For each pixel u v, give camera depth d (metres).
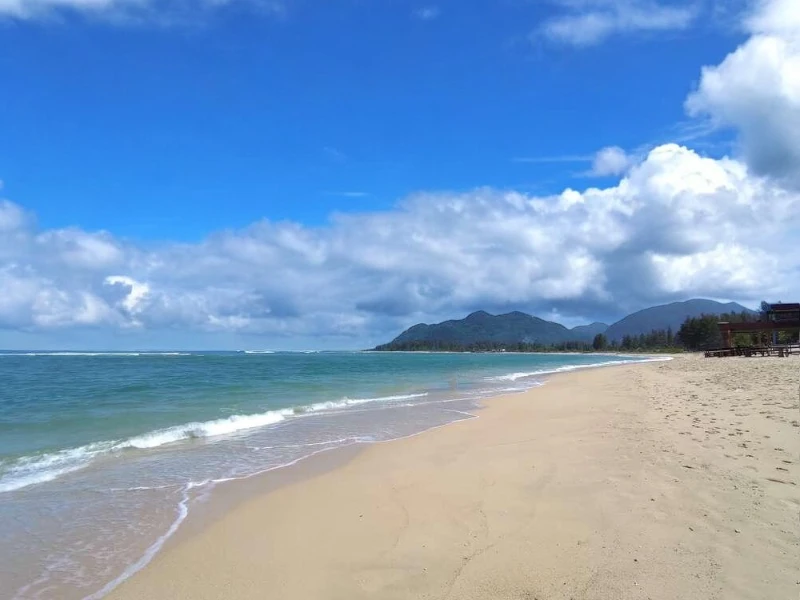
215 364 64.12
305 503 7.60
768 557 4.82
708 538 5.30
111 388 26.31
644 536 5.45
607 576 4.62
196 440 12.81
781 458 8.02
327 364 70.69
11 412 17.06
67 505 7.59
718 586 4.35
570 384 29.45
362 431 14.11
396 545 5.74
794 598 4.11
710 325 116.19
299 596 4.70
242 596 4.77
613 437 10.75
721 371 30.30
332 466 10.01
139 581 5.16
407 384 32.03
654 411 14.17
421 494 7.68
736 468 7.62
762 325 62.97
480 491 7.57
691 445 9.30
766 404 13.30
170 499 7.88
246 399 21.92
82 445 11.70
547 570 4.84
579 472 8.12
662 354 130.88
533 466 8.78
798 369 26.19
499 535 5.80
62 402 20.12
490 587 4.59
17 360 72.81
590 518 6.09
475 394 24.83
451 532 6.04
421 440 12.52
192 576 5.24
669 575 4.58
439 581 4.80
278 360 90.19
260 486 8.61
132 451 11.42
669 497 6.58
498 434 12.72
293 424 15.41
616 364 69.56
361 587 4.80
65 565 5.57
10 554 5.86
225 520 6.93
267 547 5.94
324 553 5.67
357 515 6.93
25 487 8.52
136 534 6.45
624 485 7.21
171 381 31.98
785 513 5.83
